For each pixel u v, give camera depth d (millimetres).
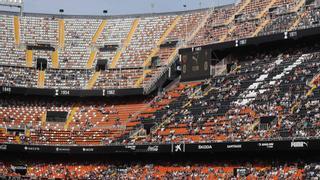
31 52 170500
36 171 148000
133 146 136000
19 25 177375
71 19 182250
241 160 123188
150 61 164375
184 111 142250
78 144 147375
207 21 165375
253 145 116562
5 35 173250
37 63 168500
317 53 132500
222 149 121375
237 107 131875
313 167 109625
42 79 164125
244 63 144500
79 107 162125
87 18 183000
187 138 131500
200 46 149750
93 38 176750
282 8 147625
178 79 155000
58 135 152875
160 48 167000
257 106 127875
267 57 141375
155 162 136875
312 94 121062
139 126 147250
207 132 130000
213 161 127562
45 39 175000
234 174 120438
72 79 165125
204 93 143875
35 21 179625
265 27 145375
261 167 118250
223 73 146625
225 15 162625
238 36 149875
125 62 167250
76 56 171375
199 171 126750
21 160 150875
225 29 157000
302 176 108938
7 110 159500
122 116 155375
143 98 159500
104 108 160375
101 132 151750
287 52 139250
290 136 113188
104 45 174125
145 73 162375
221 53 148750
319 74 125375
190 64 151250
